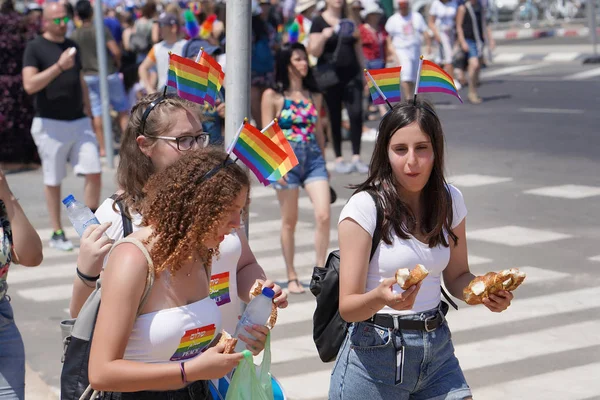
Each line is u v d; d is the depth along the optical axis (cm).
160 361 362
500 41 3800
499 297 427
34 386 709
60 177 1120
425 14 2912
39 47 1089
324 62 1473
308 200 1372
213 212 351
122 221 426
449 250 448
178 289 364
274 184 910
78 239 1180
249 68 527
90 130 1118
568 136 1756
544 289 920
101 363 348
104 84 1597
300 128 903
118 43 1970
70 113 1099
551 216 1209
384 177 438
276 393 438
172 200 352
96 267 409
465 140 1770
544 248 1065
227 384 427
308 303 901
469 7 2236
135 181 438
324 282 462
